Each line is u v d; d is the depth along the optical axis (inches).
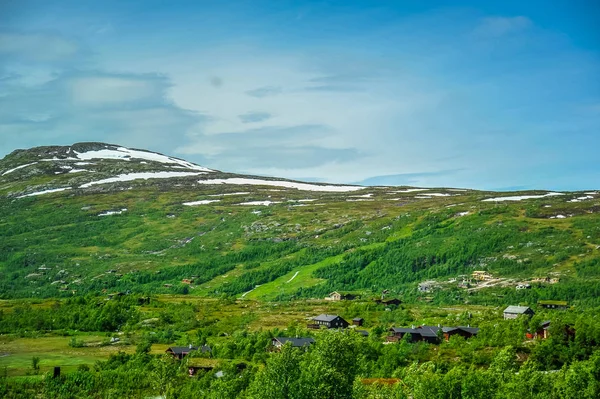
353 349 4407.0
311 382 3988.7
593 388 4200.3
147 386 5492.1
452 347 6314.0
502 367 4842.5
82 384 5516.7
